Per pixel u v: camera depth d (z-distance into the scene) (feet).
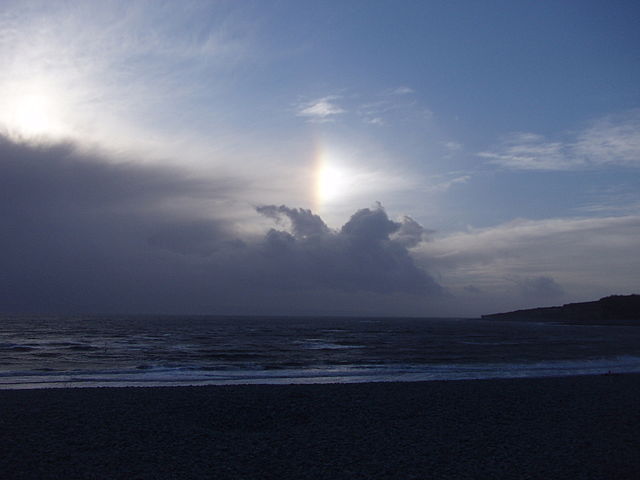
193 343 195.42
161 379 88.07
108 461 35.47
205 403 58.18
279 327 419.95
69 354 138.82
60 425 45.98
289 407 56.90
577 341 233.55
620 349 176.45
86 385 80.23
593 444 41.78
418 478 32.45
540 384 78.95
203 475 32.73
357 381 88.38
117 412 52.54
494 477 32.73
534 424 49.80
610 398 66.28
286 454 37.83
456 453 38.47
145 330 315.99
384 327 456.04
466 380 83.41
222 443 40.93
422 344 204.64
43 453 37.04
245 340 221.66
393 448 39.78
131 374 94.63
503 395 67.15
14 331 281.54
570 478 32.68
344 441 41.96
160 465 34.71
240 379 89.15
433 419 51.62
